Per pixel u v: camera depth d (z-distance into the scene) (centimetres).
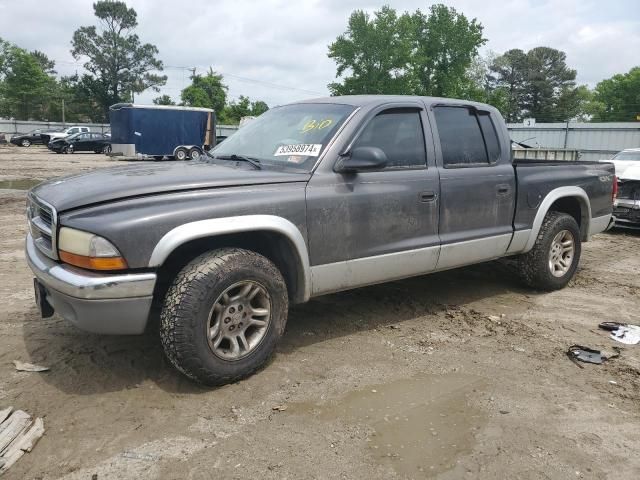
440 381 360
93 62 8262
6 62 7362
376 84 4700
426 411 322
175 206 321
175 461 269
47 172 1952
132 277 306
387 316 481
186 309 316
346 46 4706
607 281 618
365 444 287
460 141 471
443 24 4753
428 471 266
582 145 2966
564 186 550
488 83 9312
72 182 363
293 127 429
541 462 275
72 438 286
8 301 494
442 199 444
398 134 429
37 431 290
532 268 542
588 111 8075
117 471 261
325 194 375
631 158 1157
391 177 413
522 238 515
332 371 370
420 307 507
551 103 9062
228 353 340
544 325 468
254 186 352
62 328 429
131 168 399
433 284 581
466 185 460
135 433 292
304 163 386
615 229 998
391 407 325
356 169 384
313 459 273
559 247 559
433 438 294
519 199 506
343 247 388
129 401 323
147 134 2875
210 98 7369
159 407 317
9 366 365
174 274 356
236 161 416
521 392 347
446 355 402
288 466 267
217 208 331
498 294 554
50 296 341
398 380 360
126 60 8369
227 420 306
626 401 339
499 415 319
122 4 8262
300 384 350
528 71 9100
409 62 4662
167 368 363
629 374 377
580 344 428
